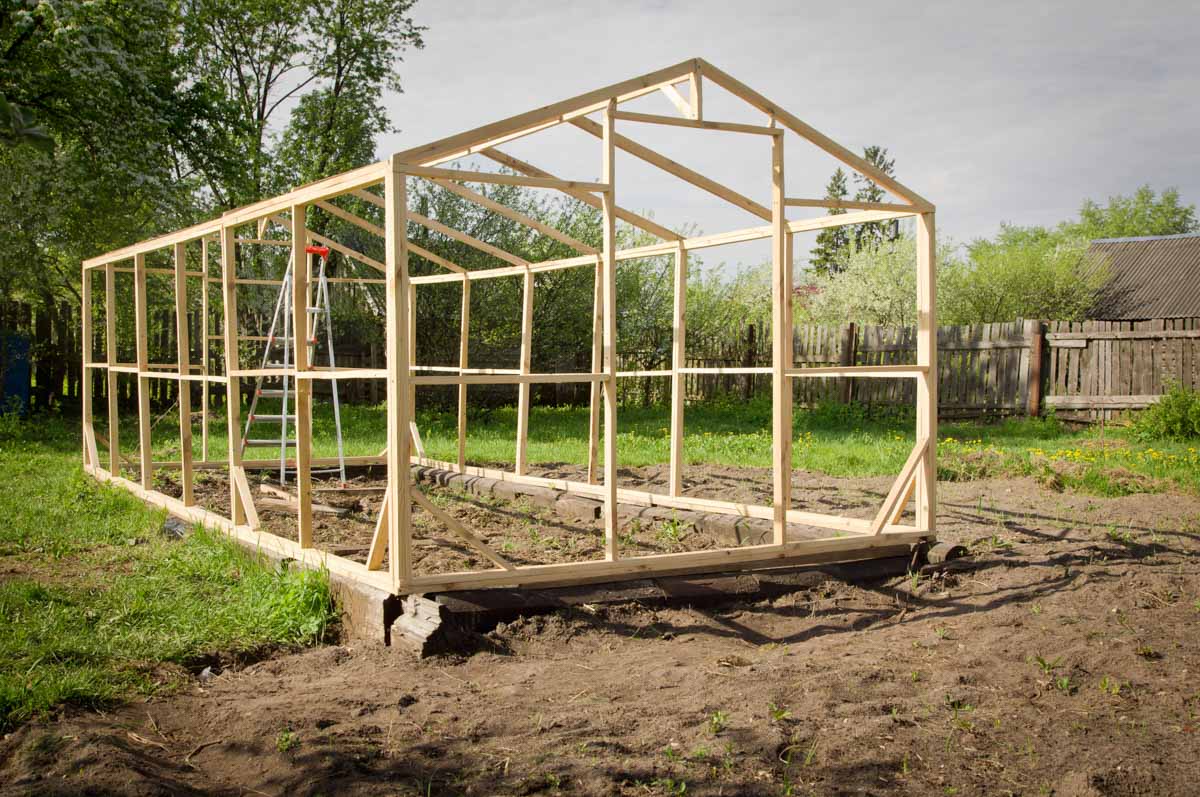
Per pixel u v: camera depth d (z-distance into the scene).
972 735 3.17
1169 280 26.94
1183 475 8.36
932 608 4.97
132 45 15.77
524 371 8.85
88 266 9.39
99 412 15.34
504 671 3.93
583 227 17.86
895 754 3.01
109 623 4.32
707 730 3.18
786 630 4.68
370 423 14.73
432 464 10.09
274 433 13.27
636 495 7.70
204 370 9.90
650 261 20.95
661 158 5.78
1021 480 8.58
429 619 4.15
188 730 3.24
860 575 5.45
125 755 2.90
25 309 14.84
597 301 8.28
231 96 20.00
